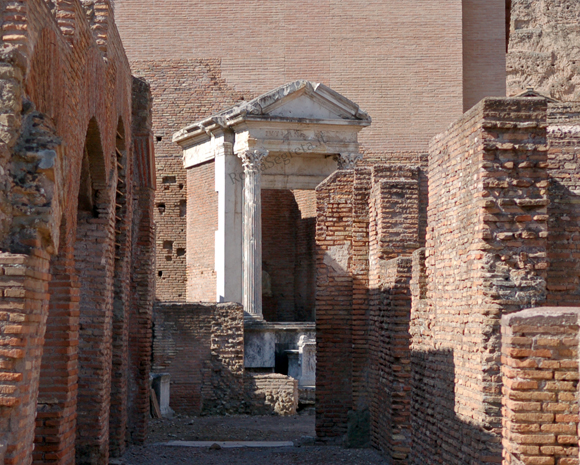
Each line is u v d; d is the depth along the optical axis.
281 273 35.31
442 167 11.14
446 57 35.00
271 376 25.69
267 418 24.45
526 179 9.48
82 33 11.13
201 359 25.47
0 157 7.93
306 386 27.02
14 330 7.60
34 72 8.52
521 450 7.77
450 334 10.68
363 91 34.72
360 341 17.36
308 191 34.78
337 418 17.50
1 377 7.55
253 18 34.59
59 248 10.90
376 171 17.12
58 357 11.16
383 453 15.37
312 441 17.64
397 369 14.48
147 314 18.59
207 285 30.53
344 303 17.58
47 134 8.41
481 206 9.44
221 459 16.09
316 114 29.42
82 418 13.35
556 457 7.74
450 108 34.78
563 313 7.88
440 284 11.20
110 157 13.81
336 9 34.91
